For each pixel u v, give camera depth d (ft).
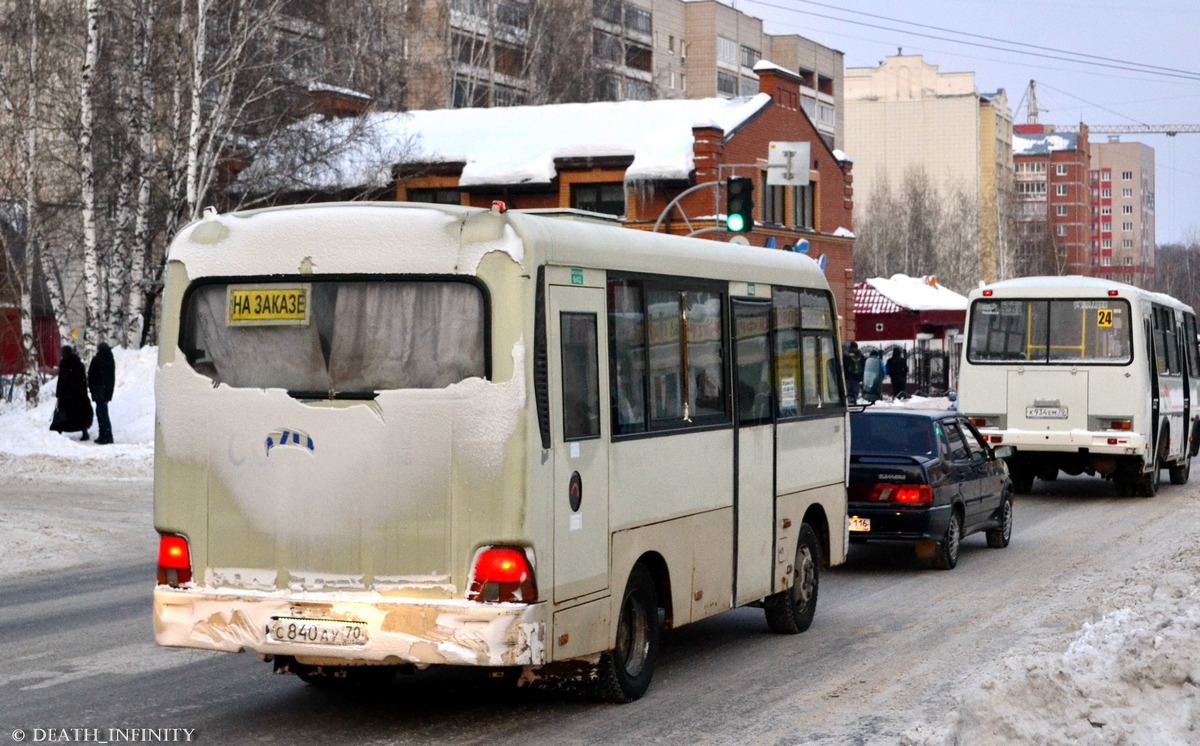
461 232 25.09
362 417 25.16
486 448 24.63
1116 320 75.97
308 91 128.16
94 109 113.70
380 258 25.35
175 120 114.01
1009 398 77.66
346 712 27.81
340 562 25.21
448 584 24.72
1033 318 77.41
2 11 112.68
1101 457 77.05
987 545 57.11
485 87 223.10
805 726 26.63
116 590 44.16
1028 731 21.57
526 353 24.75
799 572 37.52
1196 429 95.86
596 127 155.43
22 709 27.76
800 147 90.89
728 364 33.27
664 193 146.61
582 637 26.32
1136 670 22.43
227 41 113.60
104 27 113.39
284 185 126.52
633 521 28.37
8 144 117.19
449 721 27.12
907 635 37.06
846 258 176.55
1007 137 568.00
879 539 48.62
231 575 25.89
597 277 27.32
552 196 150.51
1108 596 42.37
